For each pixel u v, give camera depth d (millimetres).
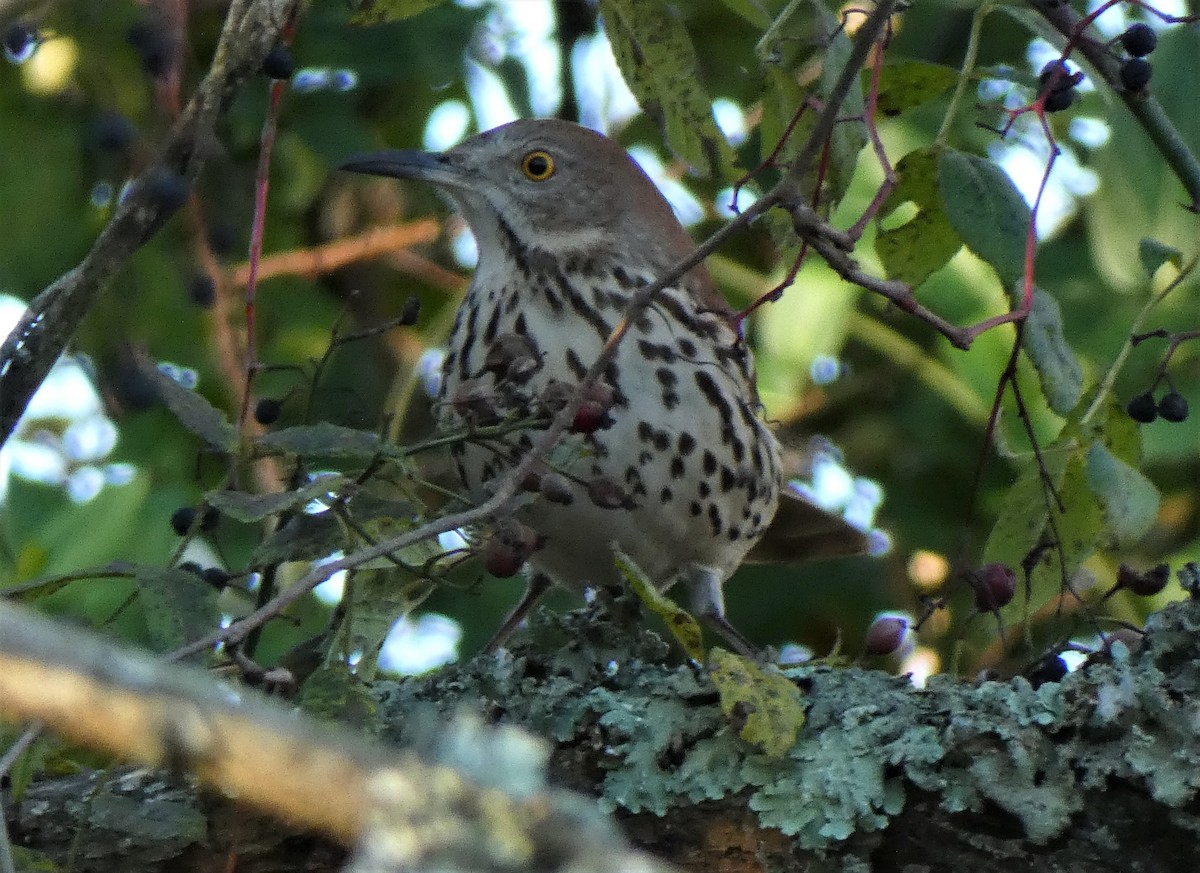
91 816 5312
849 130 6312
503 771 2322
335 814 2293
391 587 5598
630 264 8047
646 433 7398
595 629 6098
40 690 2270
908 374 10102
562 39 9766
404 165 8492
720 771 5500
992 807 5215
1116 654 5340
